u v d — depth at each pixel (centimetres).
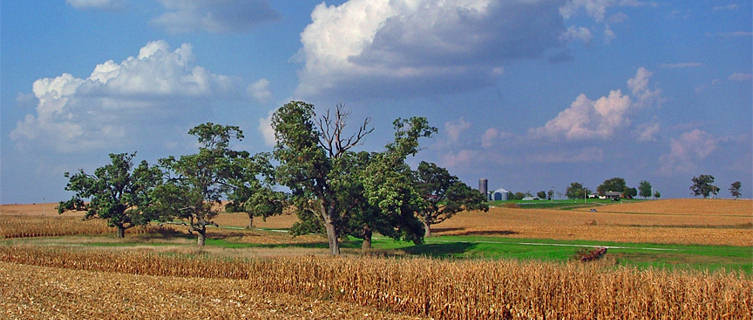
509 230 10475
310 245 8494
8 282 3900
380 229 7094
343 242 9019
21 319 2662
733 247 6738
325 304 3294
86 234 9650
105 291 3559
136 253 5225
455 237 9906
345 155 6569
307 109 6353
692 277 2600
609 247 7019
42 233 9331
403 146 6262
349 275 3425
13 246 5997
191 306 3041
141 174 9138
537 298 2759
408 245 8644
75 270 5062
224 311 2900
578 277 2750
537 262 3189
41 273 4628
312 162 6112
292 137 6166
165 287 3844
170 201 8088
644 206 18375
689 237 8025
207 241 8856
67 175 9375
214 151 8481
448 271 3072
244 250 6450
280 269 3750
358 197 6612
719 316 2422
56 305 2992
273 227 12038
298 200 6462
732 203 17962
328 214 6444
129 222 9312
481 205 10500
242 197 8219
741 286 2444
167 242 8444
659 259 5597
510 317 2839
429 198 10356
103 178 9288
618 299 2603
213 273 4753
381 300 3231
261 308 3081
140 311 2856
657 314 2525
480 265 3041
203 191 8225
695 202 18612
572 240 8456
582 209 18150
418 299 3069
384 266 3328
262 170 6506
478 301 2889
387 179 6144
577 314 2658
